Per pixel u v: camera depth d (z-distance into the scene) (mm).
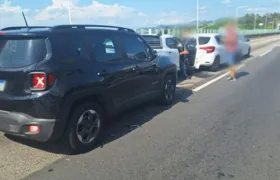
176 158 4176
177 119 6000
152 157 4215
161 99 6914
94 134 4613
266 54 21500
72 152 4395
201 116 6184
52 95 3871
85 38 4598
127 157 4230
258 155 4238
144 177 3660
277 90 8672
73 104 4172
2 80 4043
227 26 11141
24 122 3896
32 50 3930
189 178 3623
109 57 4984
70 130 4223
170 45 10133
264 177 3625
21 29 4316
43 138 3959
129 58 5508
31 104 3855
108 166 3959
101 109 4730
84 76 4328
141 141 4832
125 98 5328
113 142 4801
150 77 6160
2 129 4102
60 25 4340
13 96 3953
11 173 3770
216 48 12836
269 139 4836
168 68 6887
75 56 4316
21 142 4742
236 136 4992
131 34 5781
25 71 3875
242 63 15945
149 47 6336
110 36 5156
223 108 6789
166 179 3611
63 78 4012
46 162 4082
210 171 3787
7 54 4086
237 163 4000
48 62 3900
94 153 4391
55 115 3920
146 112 6523
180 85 9750
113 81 4910
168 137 4992
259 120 5840
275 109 6605
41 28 4305
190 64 12070
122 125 5652
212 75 11977
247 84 9781
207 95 8203
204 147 4543
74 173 3775
